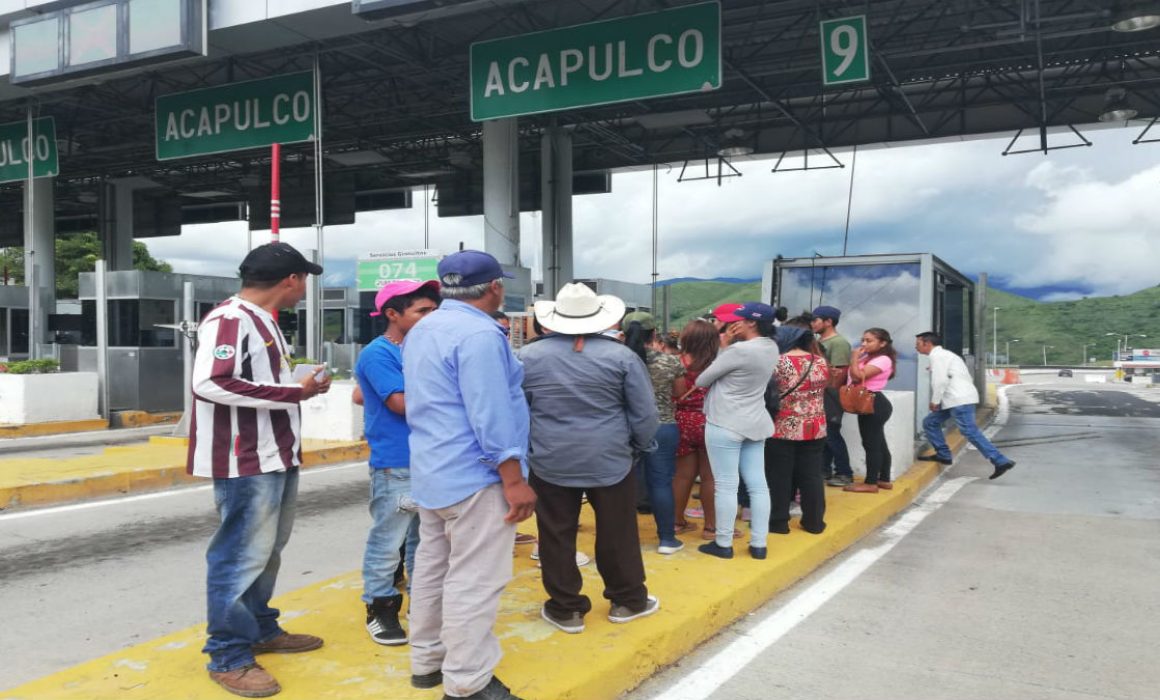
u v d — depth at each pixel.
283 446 3.20
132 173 33.38
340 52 19.95
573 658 3.58
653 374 5.33
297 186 33.00
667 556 5.32
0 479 8.19
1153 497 8.50
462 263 3.07
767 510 5.31
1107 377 69.56
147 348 16.70
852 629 4.52
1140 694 3.71
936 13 17.56
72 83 16.56
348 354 23.59
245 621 3.19
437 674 3.22
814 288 12.10
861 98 24.44
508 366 3.02
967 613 4.80
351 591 4.54
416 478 3.01
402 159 30.70
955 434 13.41
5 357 20.25
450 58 20.06
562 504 3.91
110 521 7.27
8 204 38.03
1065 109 23.52
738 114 25.59
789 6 17.05
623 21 13.82
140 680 3.24
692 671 3.92
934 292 11.90
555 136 25.55
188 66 20.33
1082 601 5.04
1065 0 16.48
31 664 4.05
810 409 5.92
